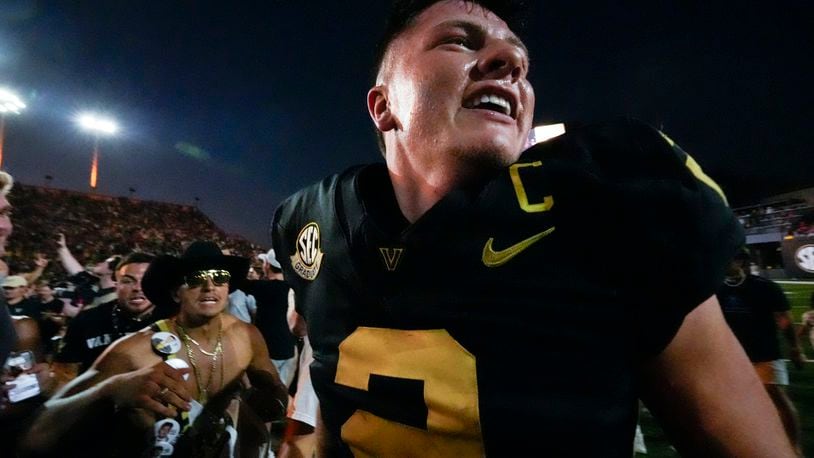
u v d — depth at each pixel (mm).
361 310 687
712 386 536
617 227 517
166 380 1566
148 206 27484
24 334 1681
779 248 23547
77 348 2670
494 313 550
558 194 558
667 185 520
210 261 1983
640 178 534
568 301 527
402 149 733
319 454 845
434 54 670
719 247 506
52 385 2475
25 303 4457
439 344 580
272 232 1029
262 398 2049
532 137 2311
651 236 504
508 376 539
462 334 567
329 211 810
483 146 620
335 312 739
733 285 3164
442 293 586
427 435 585
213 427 1794
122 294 2732
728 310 3188
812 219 19328
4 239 1653
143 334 1909
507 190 582
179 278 1966
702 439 544
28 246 18109
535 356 533
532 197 568
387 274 646
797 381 5527
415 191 725
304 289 857
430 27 694
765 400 553
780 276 19953
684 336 528
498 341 546
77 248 17188
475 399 544
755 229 24500
